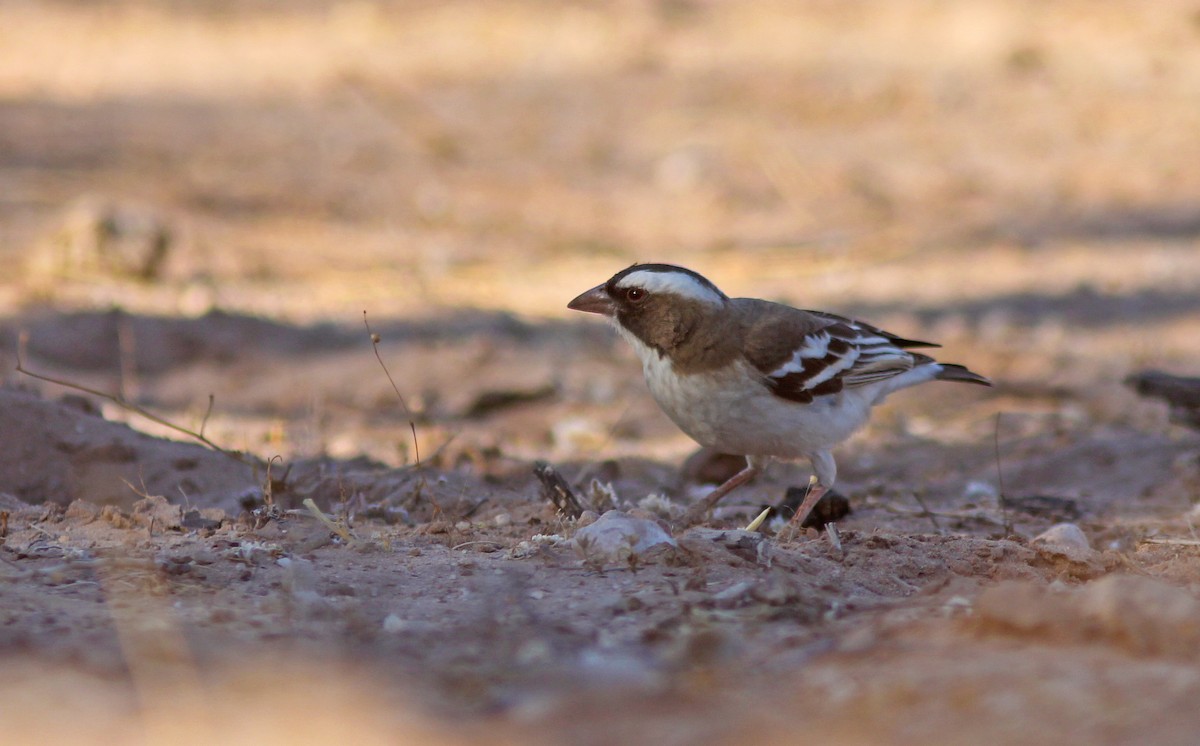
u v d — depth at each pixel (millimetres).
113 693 5387
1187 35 41094
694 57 39469
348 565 7961
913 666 5629
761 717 5199
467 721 5230
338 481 10539
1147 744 4730
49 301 19047
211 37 39531
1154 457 13031
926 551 8555
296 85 35438
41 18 40375
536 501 10352
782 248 26062
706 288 9641
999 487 12352
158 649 5918
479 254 24859
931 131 33906
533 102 35125
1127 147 32906
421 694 5523
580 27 41188
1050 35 41281
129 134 30344
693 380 9531
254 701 5312
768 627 6605
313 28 40719
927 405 17156
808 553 8430
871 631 6277
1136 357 19047
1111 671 5410
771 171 30516
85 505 9328
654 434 15617
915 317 21531
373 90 35188
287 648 6164
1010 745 4793
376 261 23781
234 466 10961
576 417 16172
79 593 7066
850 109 35344
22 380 15648
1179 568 8211
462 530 9242
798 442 9656
